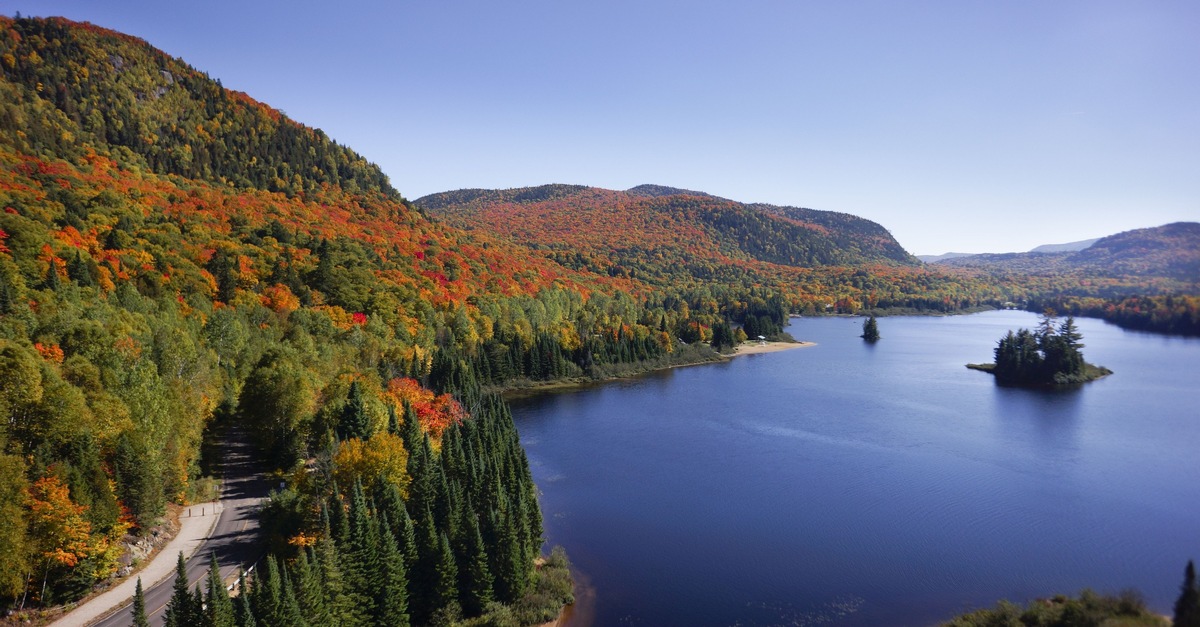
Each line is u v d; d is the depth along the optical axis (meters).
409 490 75.50
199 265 159.00
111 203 169.50
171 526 75.94
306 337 135.75
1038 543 84.69
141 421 78.31
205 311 137.62
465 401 132.50
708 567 79.62
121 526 65.50
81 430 69.38
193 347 110.75
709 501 100.56
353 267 190.75
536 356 199.25
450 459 81.88
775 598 72.44
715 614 69.31
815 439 135.00
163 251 153.25
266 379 95.44
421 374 151.62
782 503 99.44
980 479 109.00
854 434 138.75
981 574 76.88
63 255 127.19
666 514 95.62
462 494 75.31
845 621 67.69
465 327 191.50
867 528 90.06
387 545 61.31
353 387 89.44
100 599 61.00
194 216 187.75
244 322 139.62
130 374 82.88
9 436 66.06
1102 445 128.88
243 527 76.38
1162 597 70.81
